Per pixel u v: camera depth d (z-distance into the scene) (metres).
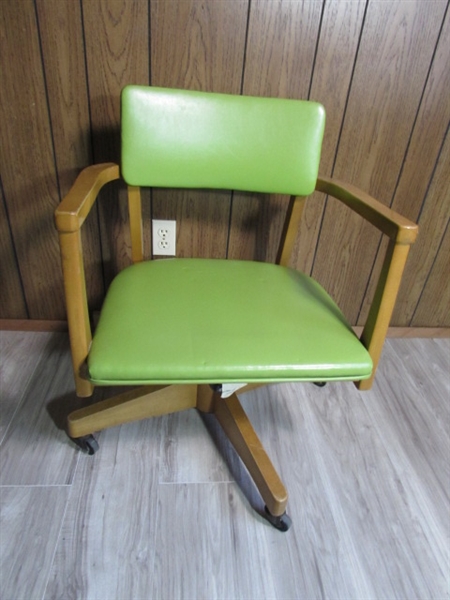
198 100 0.79
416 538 0.80
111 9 0.83
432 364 1.27
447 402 1.13
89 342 0.63
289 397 1.10
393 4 0.85
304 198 0.91
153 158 0.80
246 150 0.83
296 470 0.91
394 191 1.08
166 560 0.73
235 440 0.88
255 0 0.83
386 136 1.00
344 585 0.72
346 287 1.25
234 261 0.92
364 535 0.80
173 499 0.83
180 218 1.08
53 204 1.04
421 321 1.35
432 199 1.10
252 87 0.93
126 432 0.96
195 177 0.84
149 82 0.91
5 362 1.12
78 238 0.55
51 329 1.24
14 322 1.22
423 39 0.89
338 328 0.71
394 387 1.17
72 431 0.86
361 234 1.15
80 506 0.80
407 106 0.97
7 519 0.77
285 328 0.69
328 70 0.92
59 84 0.90
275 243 1.14
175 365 0.60
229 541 0.77
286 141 0.83
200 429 0.98
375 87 0.94
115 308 0.70
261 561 0.74
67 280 0.57
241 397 1.09
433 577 0.75
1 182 1.00
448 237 1.17
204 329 0.66
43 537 0.75
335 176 1.05
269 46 0.88
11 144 0.96
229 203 1.07
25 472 0.85
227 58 0.89
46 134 0.95
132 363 0.59
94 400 1.02
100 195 1.03
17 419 0.96
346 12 0.85
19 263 1.12
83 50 0.86
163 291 0.76
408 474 0.92
